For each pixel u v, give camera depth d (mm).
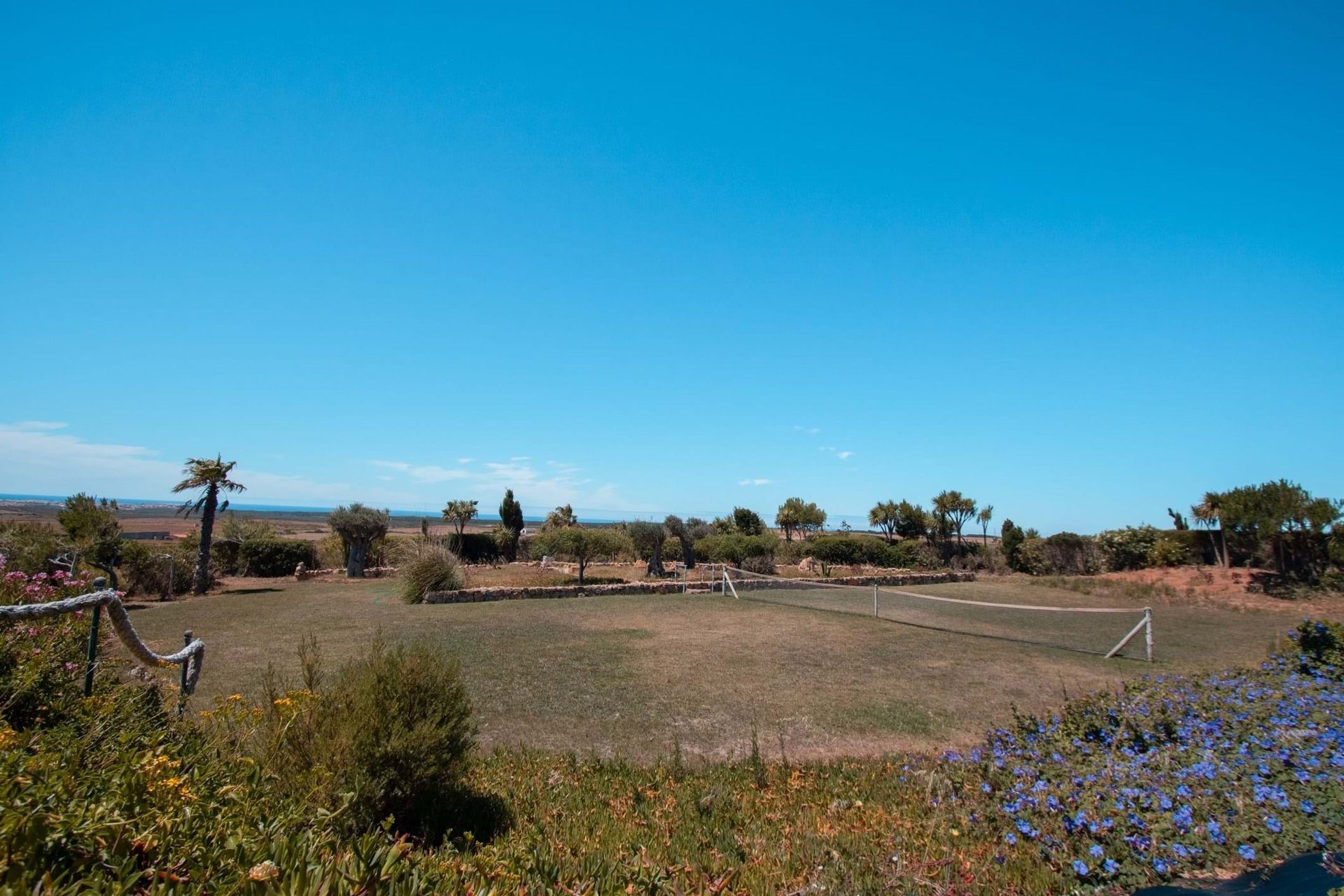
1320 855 3379
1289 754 4766
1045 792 4559
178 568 20594
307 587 22125
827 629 15297
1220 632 15367
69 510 20266
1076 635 14898
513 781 5805
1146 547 27656
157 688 5172
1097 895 3398
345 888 2166
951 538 36594
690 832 4555
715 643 13367
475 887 2510
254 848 2340
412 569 19688
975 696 9648
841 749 7426
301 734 4434
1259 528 21984
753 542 31516
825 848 4086
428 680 4844
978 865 3787
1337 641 8984
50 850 1989
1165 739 5629
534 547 33750
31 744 2988
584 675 10625
